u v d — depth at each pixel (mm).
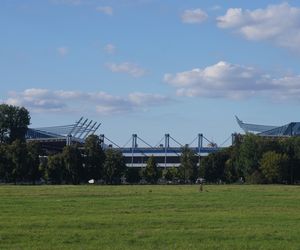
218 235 32906
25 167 184250
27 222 38812
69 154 187750
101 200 65000
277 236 32656
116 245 29297
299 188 117625
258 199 68375
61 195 76688
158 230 34906
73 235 32469
